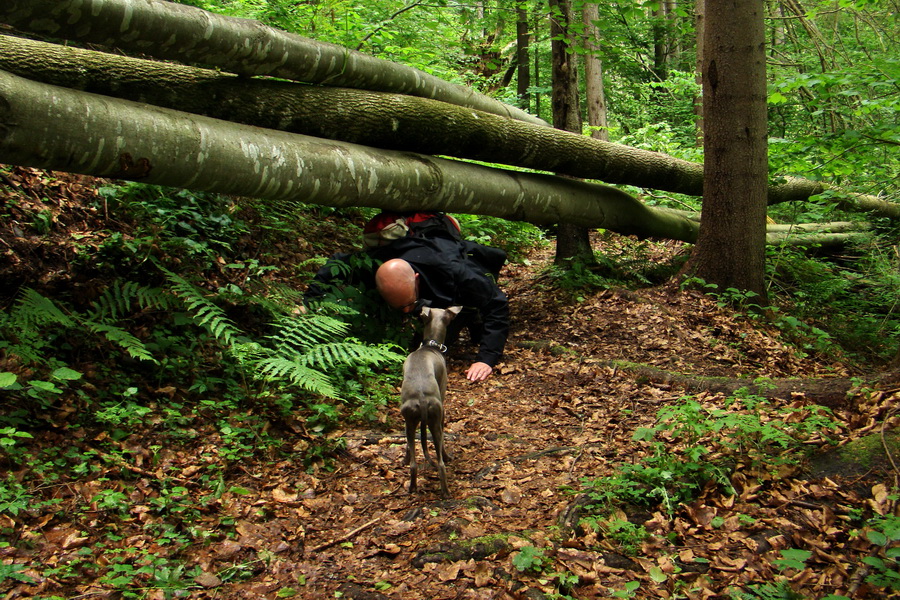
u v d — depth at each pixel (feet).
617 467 13.19
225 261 20.34
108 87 14.24
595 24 39.24
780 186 32.24
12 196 16.94
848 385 15.16
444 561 10.36
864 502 11.39
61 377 12.01
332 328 16.70
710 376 18.33
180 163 14.11
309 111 17.17
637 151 26.02
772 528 10.99
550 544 10.70
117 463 12.05
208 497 11.71
